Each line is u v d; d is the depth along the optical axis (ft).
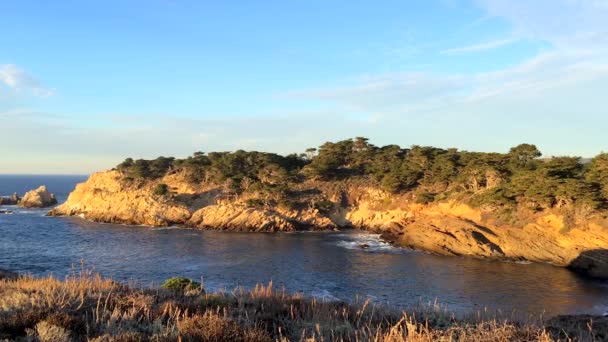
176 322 31.81
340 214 348.79
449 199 282.97
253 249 222.48
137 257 194.29
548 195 213.25
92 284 47.44
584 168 242.99
